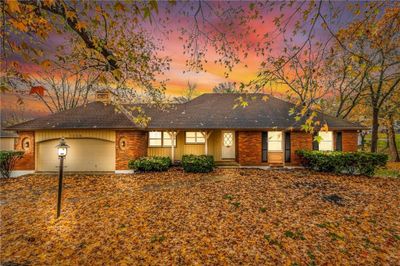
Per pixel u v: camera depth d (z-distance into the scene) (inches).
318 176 461.7
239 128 535.8
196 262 175.9
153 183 420.8
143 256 184.7
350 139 561.6
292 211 276.1
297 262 176.9
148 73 283.0
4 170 509.7
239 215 263.9
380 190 366.3
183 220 251.4
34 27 133.0
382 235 220.2
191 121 567.2
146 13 113.0
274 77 145.3
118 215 269.1
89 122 542.3
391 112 774.5
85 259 181.9
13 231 234.4
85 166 541.6
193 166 510.0
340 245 202.1
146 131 584.1
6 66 107.9
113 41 221.9
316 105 133.8
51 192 381.4
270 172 505.4
